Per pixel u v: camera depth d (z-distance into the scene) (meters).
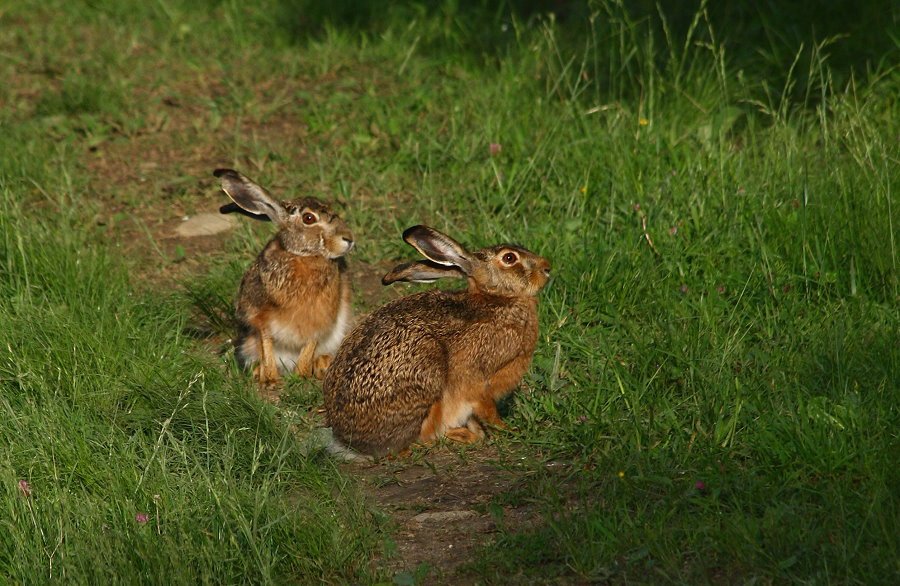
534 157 14.91
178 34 22.42
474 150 15.69
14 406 10.16
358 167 16.33
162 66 20.92
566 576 7.52
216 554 7.76
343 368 9.91
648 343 10.68
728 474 8.43
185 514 8.21
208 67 20.70
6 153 16.52
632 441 9.13
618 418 9.70
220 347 12.51
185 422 9.85
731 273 11.92
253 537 7.91
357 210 15.11
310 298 12.12
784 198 12.91
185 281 13.39
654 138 14.85
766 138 14.68
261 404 10.20
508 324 10.19
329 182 15.98
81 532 8.09
